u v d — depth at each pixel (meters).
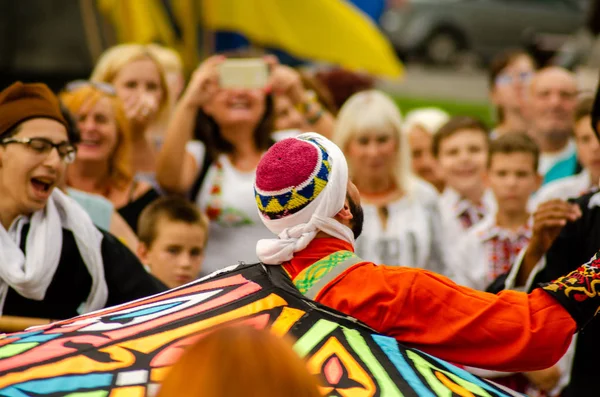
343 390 4.77
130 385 4.65
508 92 15.98
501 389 5.14
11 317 7.27
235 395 3.43
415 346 5.59
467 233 11.35
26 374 4.73
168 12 18.98
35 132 7.33
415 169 14.48
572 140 13.78
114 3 17.52
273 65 11.64
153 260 9.51
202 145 11.29
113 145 10.23
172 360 4.83
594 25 18.84
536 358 5.49
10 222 7.47
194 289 5.66
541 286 5.64
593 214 7.98
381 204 11.39
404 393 4.80
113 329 5.16
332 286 5.67
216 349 3.49
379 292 5.58
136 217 10.38
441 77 39.78
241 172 11.16
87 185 10.26
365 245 11.27
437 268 11.39
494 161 11.08
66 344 5.00
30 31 21.31
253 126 11.28
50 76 21.31
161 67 11.88
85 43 21.36
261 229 10.95
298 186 5.69
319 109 13.15
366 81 15.65
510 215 11.10
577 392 8.28
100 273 7.53
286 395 3.46
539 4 41.72
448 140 12.84
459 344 5.54
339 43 18.39
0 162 7.39
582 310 5.55
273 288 5.54
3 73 21.23
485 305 5.54
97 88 10.23
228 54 11.70
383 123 11.34
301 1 18.08
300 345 5.07
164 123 12.12
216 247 10.91
